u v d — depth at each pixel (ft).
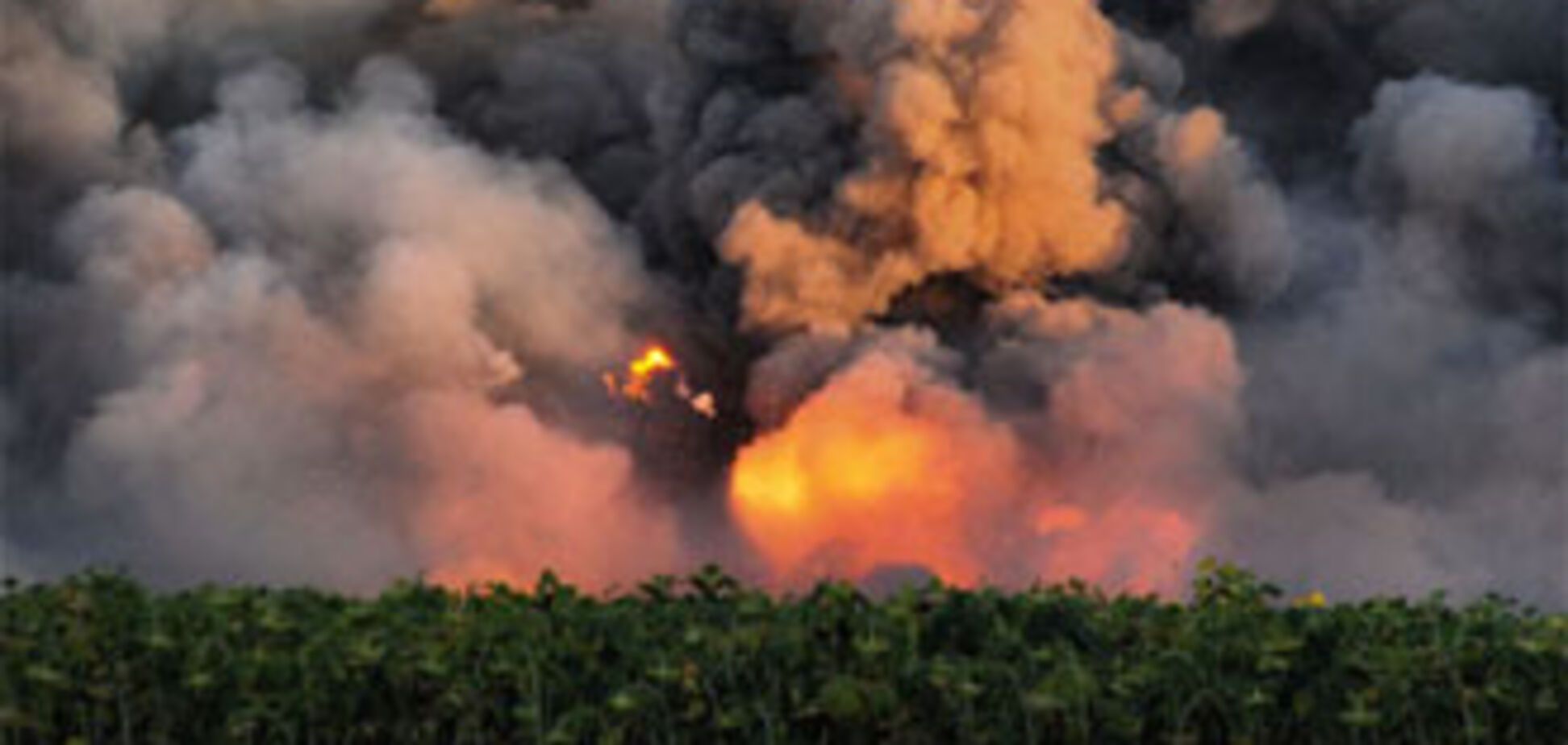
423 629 70.79
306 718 68.33
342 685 68.33
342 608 76.64
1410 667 68.08
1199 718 68.23
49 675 67.10
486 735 68.69
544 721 67.92
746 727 66.23
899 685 67.46
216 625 70.85
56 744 69.51
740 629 68.64
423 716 68.59
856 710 65.72
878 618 69.87
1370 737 68.49
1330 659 69.56
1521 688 68.59
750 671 67.92
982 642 70.49
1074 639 71.56
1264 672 69.21
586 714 66.54
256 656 68.23
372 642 69.41
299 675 68.69
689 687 66.85
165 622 70.49
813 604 72.28
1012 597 72.38
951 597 71.82
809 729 67.56
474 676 68.33
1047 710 66.69
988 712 66.95
